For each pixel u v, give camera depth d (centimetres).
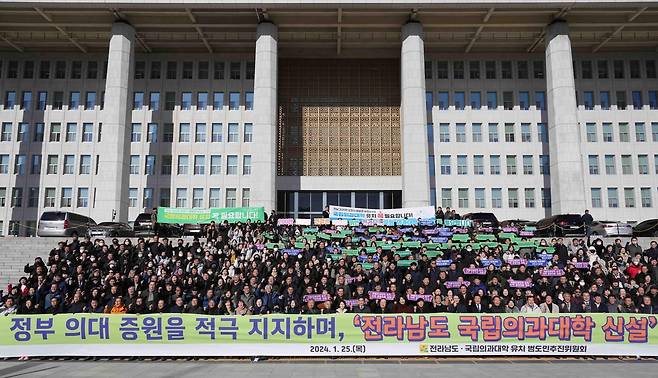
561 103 3834
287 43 4316
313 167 4478
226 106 4506
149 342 1241
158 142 4462
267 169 3753
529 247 2292
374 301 1424
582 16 3894
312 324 1241
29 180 4425
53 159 4462
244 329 1241
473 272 1692
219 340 1238
